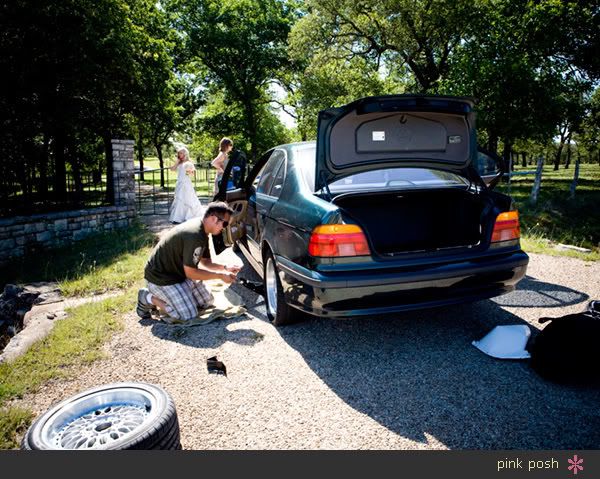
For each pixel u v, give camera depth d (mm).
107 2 11656
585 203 11078
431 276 2889
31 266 6516
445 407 2531
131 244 7508
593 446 2178
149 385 2377
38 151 9570
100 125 13398
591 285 4770
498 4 18906
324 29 24203
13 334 4461
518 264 3156
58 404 2244
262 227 4027
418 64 24734
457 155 3584
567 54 18828
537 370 2824
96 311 4188
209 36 28141
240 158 5016
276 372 3012
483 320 3768
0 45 9648
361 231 2865
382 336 3508
